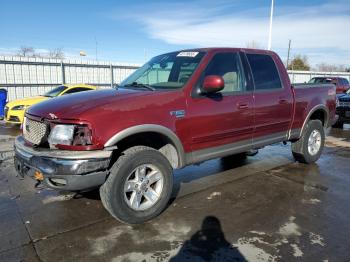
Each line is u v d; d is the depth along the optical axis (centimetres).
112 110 321
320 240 313
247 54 465
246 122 441
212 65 411
